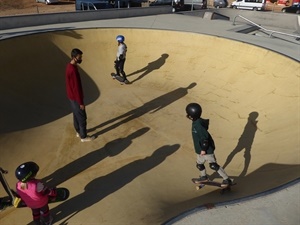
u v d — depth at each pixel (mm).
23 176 3863
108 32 12688
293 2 32062
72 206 5285
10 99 8406
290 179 4332
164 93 10227
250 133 7535
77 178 6105
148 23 15219
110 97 9867
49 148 7094
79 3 19344
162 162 6676
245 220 3543
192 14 21469
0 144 6805
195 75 10969
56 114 8570
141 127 8172
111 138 7602
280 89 8609
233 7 30844
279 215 3621
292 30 19359
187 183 5887
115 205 5285
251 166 5992
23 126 7680
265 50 10227
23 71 9547
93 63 11445
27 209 5266
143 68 11711
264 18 21609
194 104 4461
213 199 4797
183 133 7934
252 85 9492
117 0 20344
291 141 6160
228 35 12602
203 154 4523
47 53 10742
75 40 11867
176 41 12609
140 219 4750
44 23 14172
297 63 8883
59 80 10156
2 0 29047
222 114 8789
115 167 6477
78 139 7504
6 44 9695
